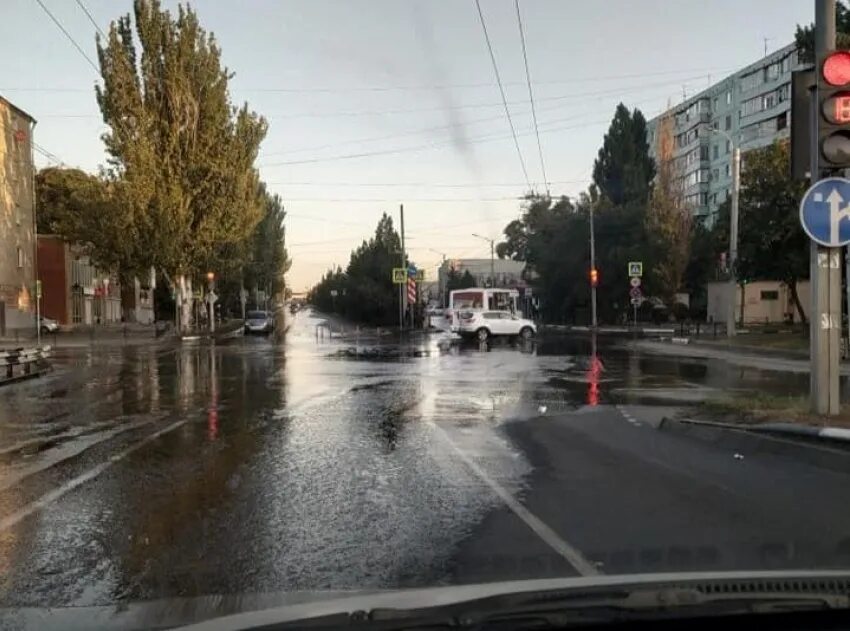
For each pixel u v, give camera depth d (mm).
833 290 10641
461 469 8984
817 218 10195
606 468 9008
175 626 4418
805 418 10547
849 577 3939
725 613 3441
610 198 68688
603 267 58438
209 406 14828
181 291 46781
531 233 78000
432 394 16703
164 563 5680
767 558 5527
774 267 36125
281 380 19922
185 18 42594
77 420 13141
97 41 41656
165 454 9961
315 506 7305
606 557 5641
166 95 42562
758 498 7465
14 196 46719
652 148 103625
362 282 63969
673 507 7160
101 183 43969
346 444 10625
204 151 43281
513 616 3416
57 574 5461
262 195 52938
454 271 109562
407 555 5809
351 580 5270
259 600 4898
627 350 32125
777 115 78375
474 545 6031
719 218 42500
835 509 7008
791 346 30406
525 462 9391
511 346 35438
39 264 58094
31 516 7016
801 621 3459
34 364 23719
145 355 30531
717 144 90125
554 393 16938
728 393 16688
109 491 7953
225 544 6141
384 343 38375
